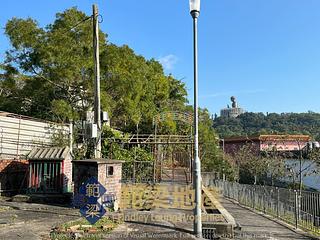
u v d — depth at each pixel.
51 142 19.56
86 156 14.88
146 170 21.16
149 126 29.14
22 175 16.17
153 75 36.78
